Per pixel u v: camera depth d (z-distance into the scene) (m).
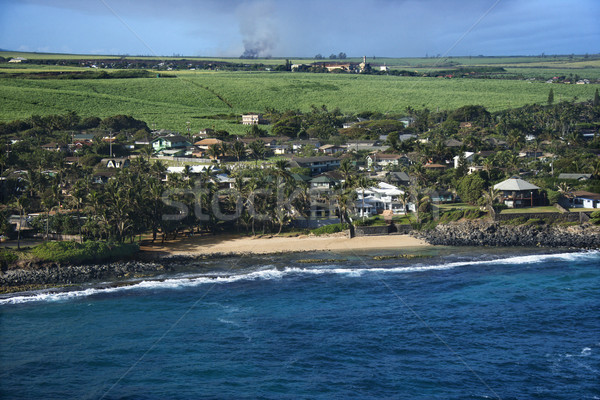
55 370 60.12
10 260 91.56
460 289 85.69
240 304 80.06
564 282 88.31
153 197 110.62
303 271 96.00
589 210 124.88
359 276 92.94
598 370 58.94
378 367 60.78
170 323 73.00
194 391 55.84
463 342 66.69
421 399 53.91
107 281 90.19
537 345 65.44
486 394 54.62
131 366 61.22
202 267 98.38
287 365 61.47
